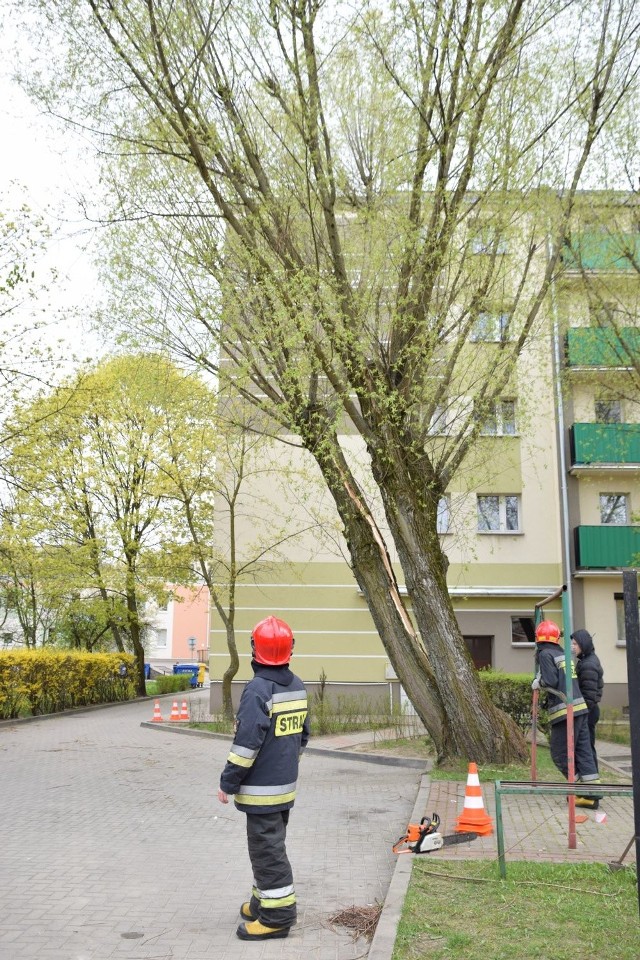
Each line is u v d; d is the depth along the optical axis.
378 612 12.00
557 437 23.11
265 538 22.95
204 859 6.69
